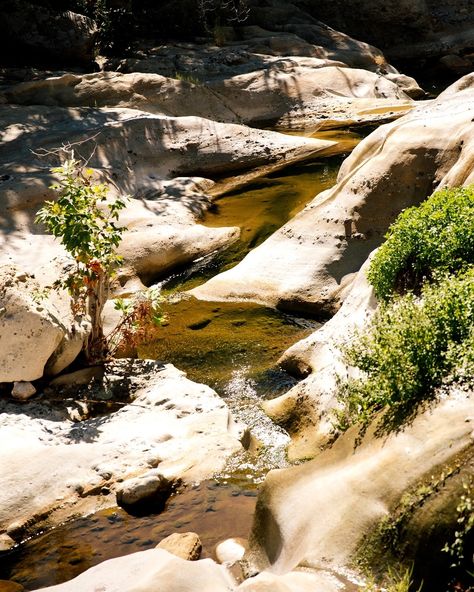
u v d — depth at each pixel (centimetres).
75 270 834
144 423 676
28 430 672
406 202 925
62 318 762
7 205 1066
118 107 1656
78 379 756
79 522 575
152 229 1083
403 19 2430
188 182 1319
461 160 856
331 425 641
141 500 584
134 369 774
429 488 452
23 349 719
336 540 464
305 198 1194
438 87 2169
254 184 1311
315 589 438
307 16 2383
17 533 567
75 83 1688
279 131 1670
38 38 1917
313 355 757
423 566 438
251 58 2017
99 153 1342
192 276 1012
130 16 2119
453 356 521
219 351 820
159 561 498
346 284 888
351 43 2242
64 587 488
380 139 1023
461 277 595
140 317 788
